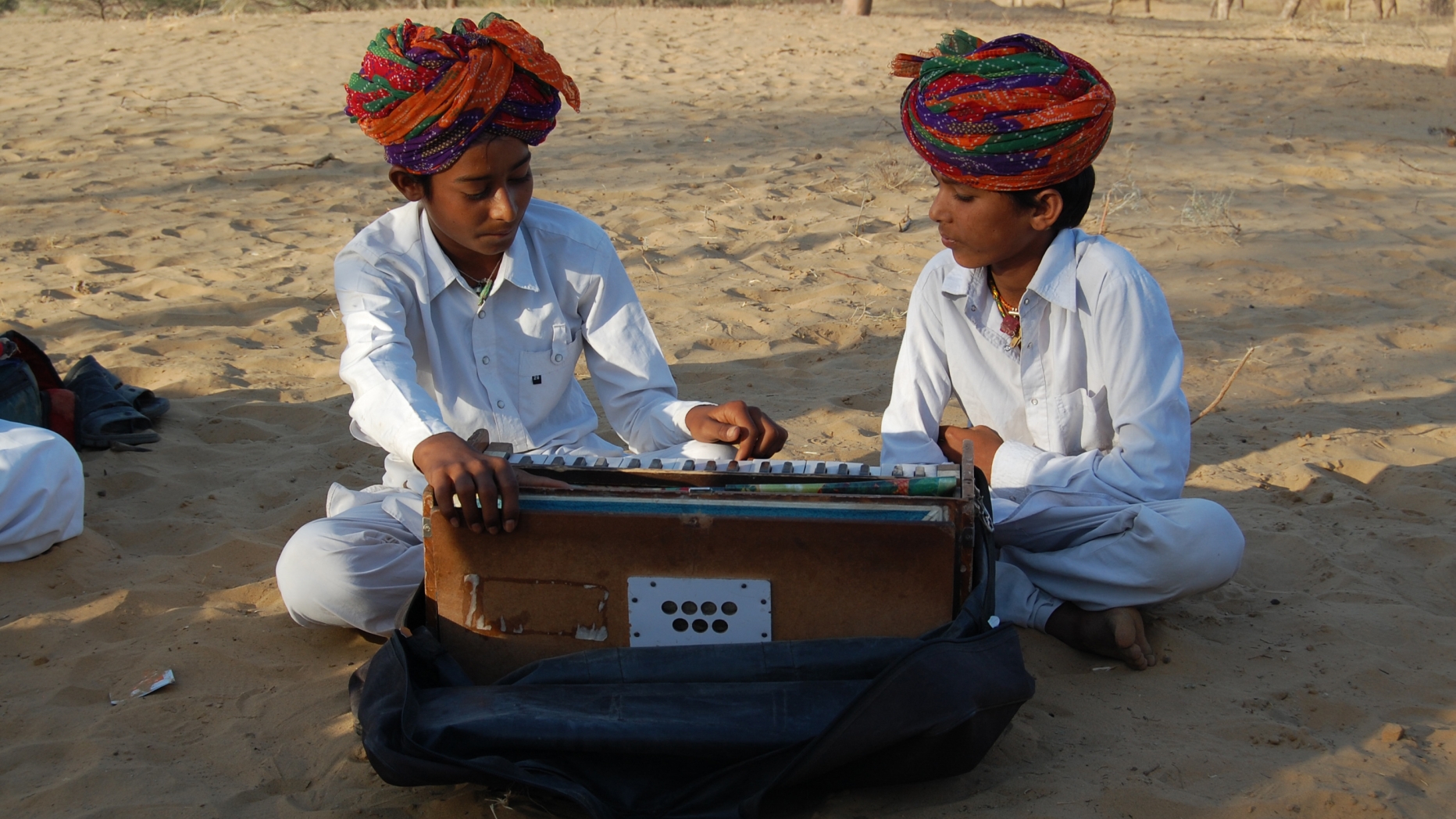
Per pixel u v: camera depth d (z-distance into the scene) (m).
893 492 2.08
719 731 1.90
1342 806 1.97
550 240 2.60
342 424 3.98
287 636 2.63
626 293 2.67
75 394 3.78
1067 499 2.52
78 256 5.88
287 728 2.28
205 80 11.61
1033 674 2.46
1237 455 3.70
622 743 1.89
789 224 6.57
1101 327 2.49
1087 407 2.61
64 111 10.00
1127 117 9.84
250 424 3.93
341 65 12.56
